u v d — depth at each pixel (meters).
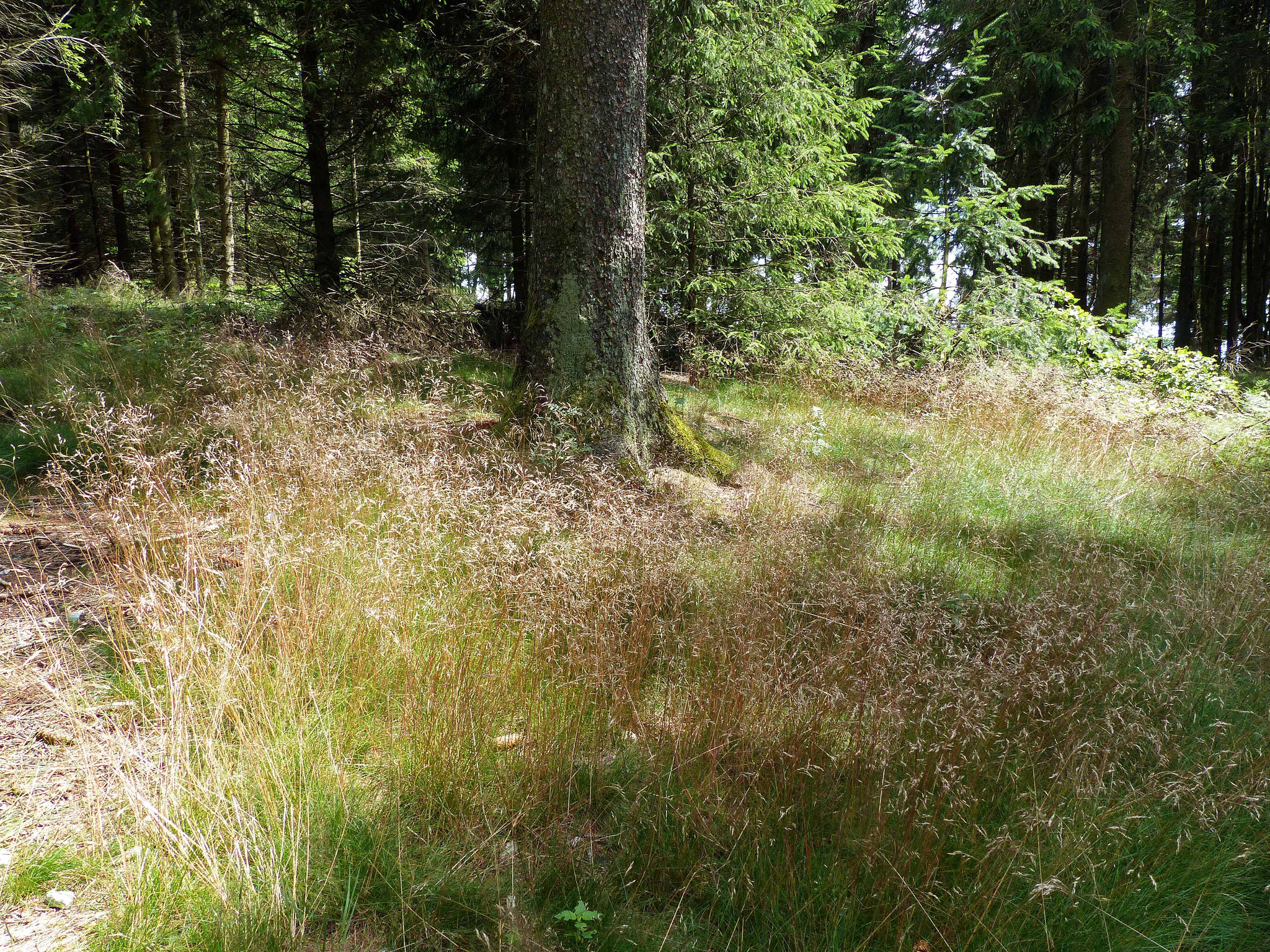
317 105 10.12
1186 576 4.05
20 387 5.89
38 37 9.97
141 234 21.17
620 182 4.90
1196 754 2.49
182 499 3.63
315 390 5.04
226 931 1.74
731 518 4.52
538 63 4.98
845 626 2.87
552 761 2.36
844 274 9.59
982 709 2.22
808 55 9.62
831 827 2.16
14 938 1.70
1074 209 19.45
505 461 4.00
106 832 2.00
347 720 2.53
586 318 4.93
